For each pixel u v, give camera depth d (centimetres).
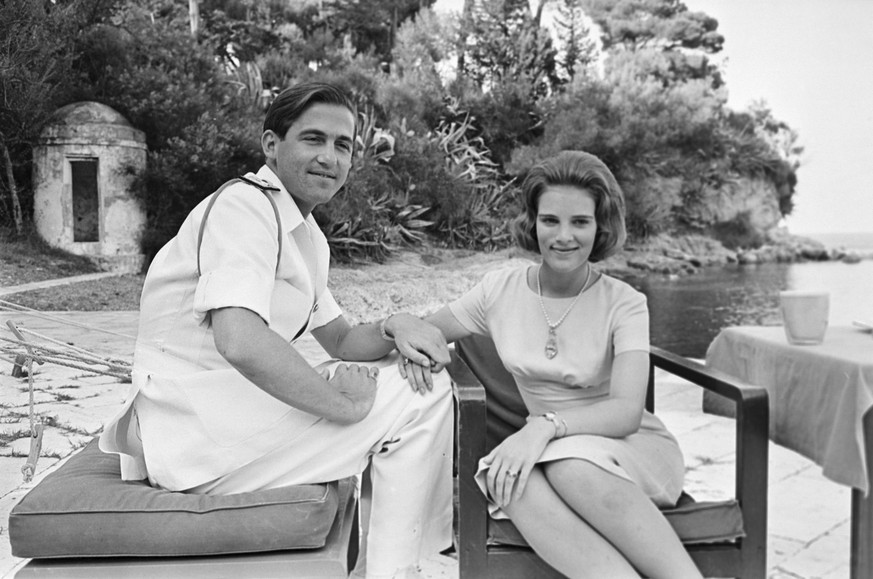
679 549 132
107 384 426
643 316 164
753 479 145
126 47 640
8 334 469
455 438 172
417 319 164
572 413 149
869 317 653
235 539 126
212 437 139
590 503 134
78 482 137
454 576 185
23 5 577
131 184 626
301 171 148
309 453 141
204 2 680
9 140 603
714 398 218
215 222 139
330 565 128
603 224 164
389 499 146
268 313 135
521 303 174
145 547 125
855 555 165
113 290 600
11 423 346
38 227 617
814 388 169
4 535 210
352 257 685
